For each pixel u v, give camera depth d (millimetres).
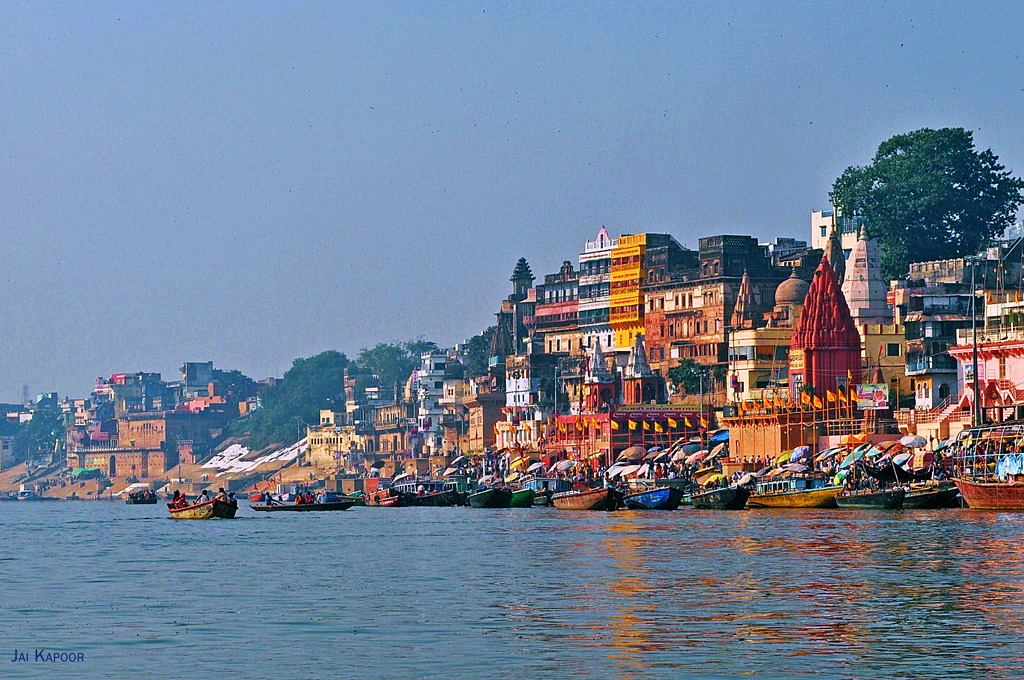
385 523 147125
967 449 138750
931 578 74000
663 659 52656
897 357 191625
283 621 63406
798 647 54531
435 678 50062
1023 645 54438
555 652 54344
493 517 153750
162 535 134375
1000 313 177000
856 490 140250
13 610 69125
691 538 104438
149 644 57469
